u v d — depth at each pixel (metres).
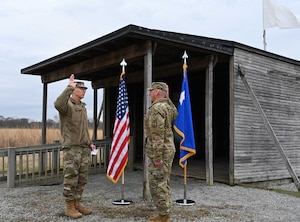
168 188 3.64
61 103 3.87
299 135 8.62
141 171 8.42
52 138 18.73
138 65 8.16
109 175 4.82
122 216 4.17
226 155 10.86
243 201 5.31
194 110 11.04
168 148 3.61
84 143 4.14
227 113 10.68
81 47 6.39
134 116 10.70
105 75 9.81
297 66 8.75
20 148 6.47
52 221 3.95
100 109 11.51
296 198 5.68
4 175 7.58
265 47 9.20
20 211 4.43
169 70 7.71
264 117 6.88
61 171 7.21
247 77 7.25
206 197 5.52
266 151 7.55
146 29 5.17
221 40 7.04
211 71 6.68
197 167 8.88
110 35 5.49
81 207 4.27
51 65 7.99
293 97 8.52
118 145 4.83
